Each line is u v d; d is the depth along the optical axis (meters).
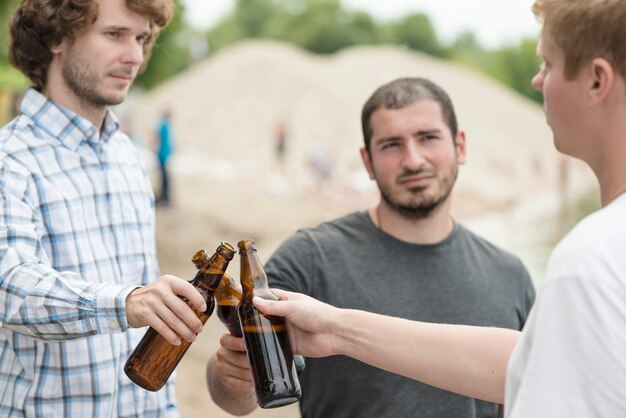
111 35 2.43
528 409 1.33
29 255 2.19
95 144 2.52
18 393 2.33
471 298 2.58
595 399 1.29
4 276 2.14
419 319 2.52
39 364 2.34
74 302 2.06
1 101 11.00
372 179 2.74
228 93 39.50
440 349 1.93
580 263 1.32
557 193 29.08
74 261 2.37
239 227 17.06
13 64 2.58
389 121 2.58
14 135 2.40
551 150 38.66
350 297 2.52
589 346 1.29
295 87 39.53
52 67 2.48
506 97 44.34
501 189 29.03
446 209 2.63
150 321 1.97
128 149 2.69
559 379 1.31
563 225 20.16
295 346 1.96
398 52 46.31
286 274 2.53
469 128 38.69
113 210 2.52
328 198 21.69
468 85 43.97
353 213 2.71
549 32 1.48
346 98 39.09
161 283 1.97
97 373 2.40
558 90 1.49
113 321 2.03
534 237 17.81
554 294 1.34
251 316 1.92
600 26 1.40
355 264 2.56
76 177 2.45
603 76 1.41
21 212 2.26
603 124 1.44
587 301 1.30
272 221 18.27
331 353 1.96
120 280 2.49
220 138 35.78
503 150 37.34
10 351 2.35
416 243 2.60
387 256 2.58
